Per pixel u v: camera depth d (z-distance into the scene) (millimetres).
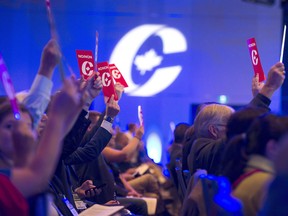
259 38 15312
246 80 15422
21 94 3898
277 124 3316
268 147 3314
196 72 15359
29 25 14531
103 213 4941
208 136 5105
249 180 3291
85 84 5051
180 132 8000
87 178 6672
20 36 14516
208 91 15375
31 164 2654
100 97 13922
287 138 2463
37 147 2895
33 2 14516
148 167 9586
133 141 8023
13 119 2988
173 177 8000
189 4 15344
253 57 5477
